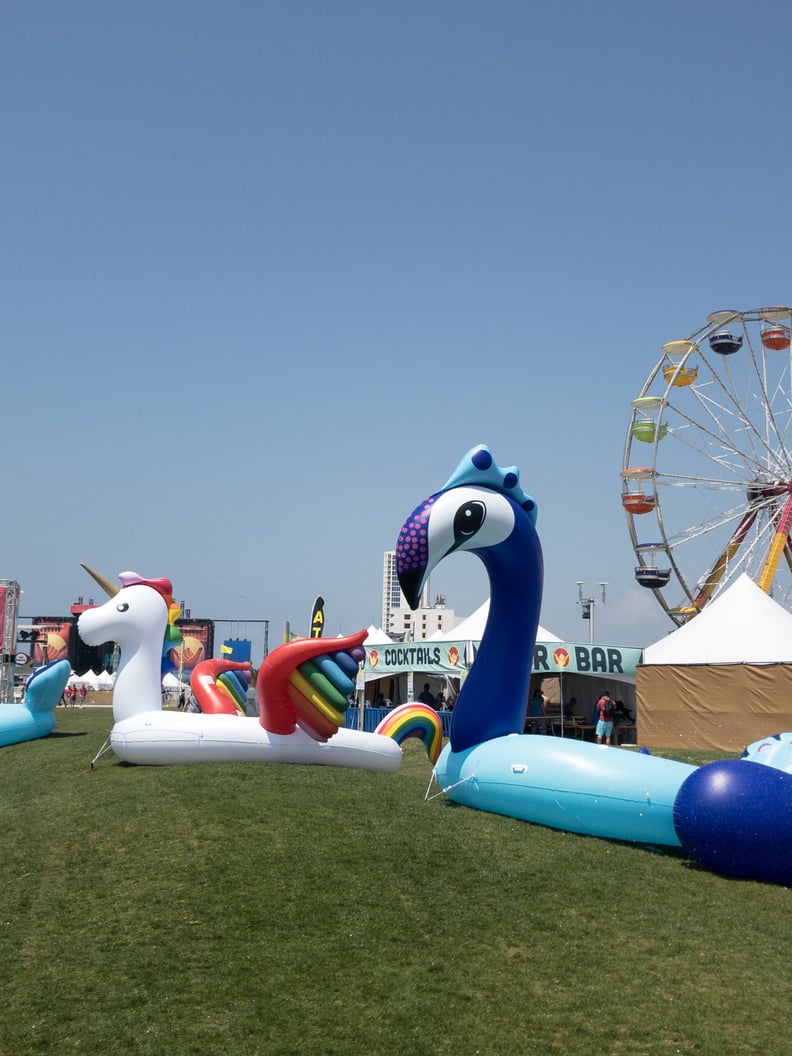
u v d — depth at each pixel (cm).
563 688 2911
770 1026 587
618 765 979
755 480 3291
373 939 702
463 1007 603
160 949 679
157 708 1397
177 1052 547
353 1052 548
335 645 1298
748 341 3250
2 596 2956
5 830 1016
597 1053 549
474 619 2792
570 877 848
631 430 3284
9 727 2009
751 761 950
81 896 788
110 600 1417
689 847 887
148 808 1024
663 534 3269
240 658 5059
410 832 947
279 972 647
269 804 1023
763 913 788
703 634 2320
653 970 666
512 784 1041
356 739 1347
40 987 627
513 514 1140
